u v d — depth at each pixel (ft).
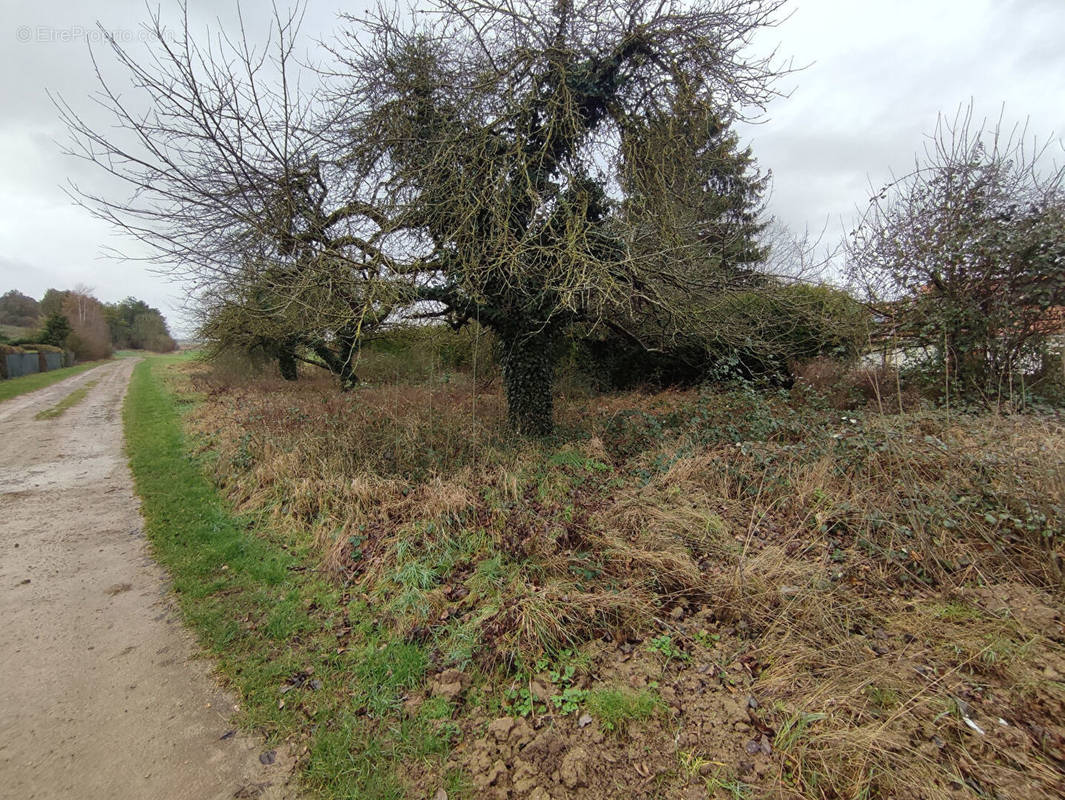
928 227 25.72
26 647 10.29
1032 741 6.76
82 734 7.93
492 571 11.70
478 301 20.97
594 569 11.37
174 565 13.78
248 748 7.65
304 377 64.85
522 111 19.77
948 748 6.71
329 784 6.98
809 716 7.18
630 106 22.35
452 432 21.86
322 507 16.08
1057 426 15.93
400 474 18.37
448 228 20.89
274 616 11.11
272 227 18.25
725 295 24.56
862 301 28.40
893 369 25.91
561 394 37.42
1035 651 8.27
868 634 9.13
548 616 9.48
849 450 15.88
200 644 10.30
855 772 6.46
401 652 9.48
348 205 20.42
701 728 7.38
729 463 16.62
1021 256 22.74
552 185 21.44
